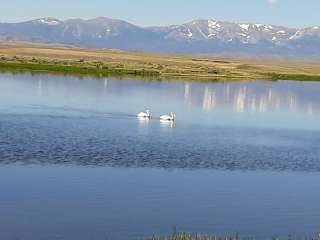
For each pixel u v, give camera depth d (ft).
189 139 267.80
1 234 130.72
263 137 290.56
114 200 159.63
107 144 239.09
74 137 250.16
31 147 221.46
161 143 251.39
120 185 175.73
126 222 142.41
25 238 128.98
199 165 210.79
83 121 303.07
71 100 398.83
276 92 595.06
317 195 177.78
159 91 511.40
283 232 142.00
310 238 136.46
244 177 196.95
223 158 226.58
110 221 142.72
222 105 442.91
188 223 144.97
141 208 154.71
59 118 307.58
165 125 312.91
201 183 184.65
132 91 493.77
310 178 201.36
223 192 176.04
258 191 178.81
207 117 364.79
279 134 305.73
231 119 362.74
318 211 160.25
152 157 219.20
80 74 640.58
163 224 143.13
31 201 155.02
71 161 202.59
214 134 289.94
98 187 172.04
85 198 160.45
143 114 335.06
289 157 237.66
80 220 142.31
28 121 288.10
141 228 139.03
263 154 240.94
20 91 431.43
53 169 189.98
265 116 391.24
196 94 511.40
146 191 171.22
